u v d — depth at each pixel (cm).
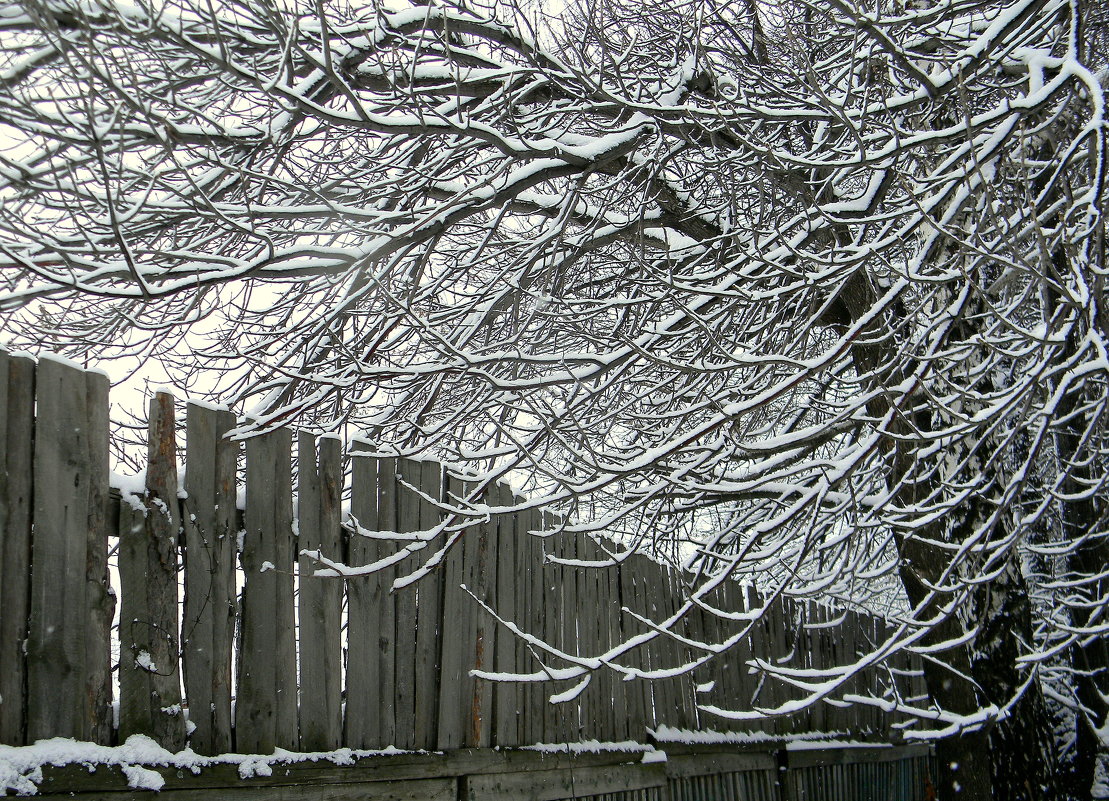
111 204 353
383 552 411
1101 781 1016
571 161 530
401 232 495
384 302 610
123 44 411
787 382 488
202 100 569
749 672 714
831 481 540
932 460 704
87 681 289
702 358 636
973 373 645
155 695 306
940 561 710
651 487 690
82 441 299
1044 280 427
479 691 448
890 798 884
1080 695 973
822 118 514
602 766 513
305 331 572
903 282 500
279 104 520
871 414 696
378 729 391
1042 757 708
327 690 371
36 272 380
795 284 529
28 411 286
